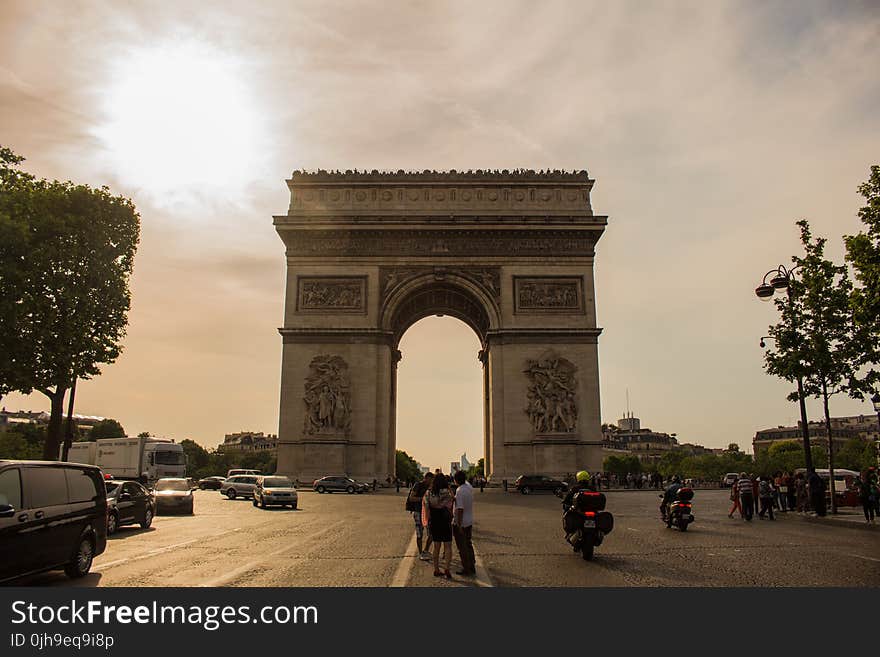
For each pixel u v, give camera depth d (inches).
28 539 876.0
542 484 3555.6
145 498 1804.9
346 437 3809.1
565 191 4126.5
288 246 4057.6
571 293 4008.4
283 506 2659.9
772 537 1523.1
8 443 7770.7
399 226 4023.1
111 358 2817.4
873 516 1974.7
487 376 4367.6
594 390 3887.8
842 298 2233.0
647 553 1226.6
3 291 2388.0
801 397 2325.3
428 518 1000.2
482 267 4045.3
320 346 3932.1
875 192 1812.3
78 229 2694.4
